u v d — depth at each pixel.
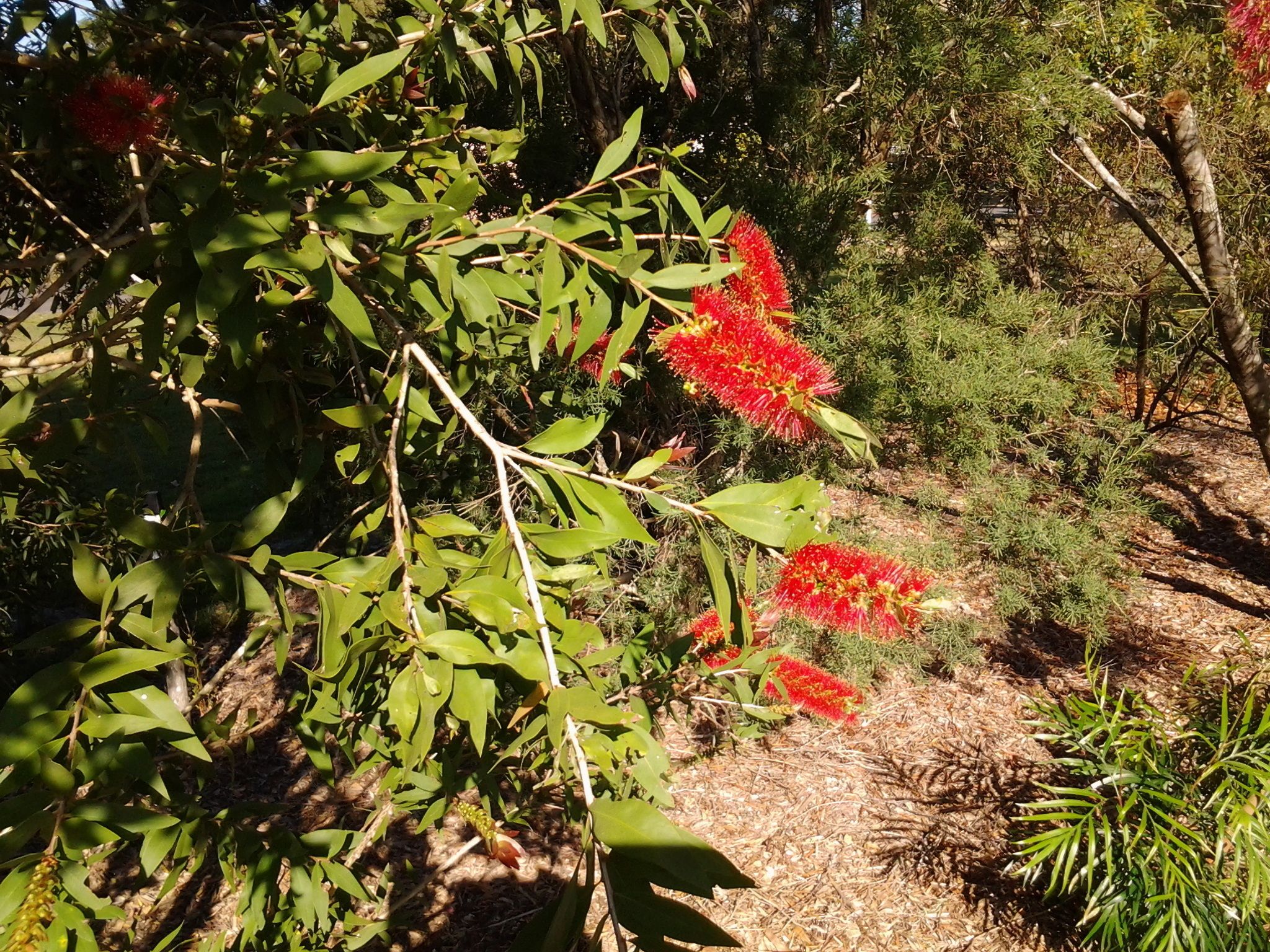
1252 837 3.22
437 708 1.04
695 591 4.62
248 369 1.35
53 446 1.23
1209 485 8.18
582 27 1.72
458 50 1.57
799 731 5.33
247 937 1.54
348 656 1.13
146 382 1.56
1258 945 3.13
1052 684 5.61
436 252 1.20
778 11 5.65
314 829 4.34
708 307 1.24
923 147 5.29
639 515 4.55
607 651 1.30
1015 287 5.96
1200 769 3.66
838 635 4.84
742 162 4.86
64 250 1.79
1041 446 5.28
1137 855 3.40
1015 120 4.87
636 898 0.75
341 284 1.00
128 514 1.12
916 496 5.11
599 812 0.79
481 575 1.12
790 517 1.16
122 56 1.34
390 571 1.13
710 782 4.89
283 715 1.85
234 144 1.02
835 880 4.16
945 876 4.15
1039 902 3.94
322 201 1.07
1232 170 6.07
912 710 5.45
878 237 5.16
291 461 2.66
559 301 1.22
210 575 1.13
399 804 1.89
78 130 1.20
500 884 4.10
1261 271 5.84
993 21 4.78
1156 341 7.93
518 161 3.98
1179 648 5.89
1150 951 3.30
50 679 1.01
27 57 1.17
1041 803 3.62
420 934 3.79
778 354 1.20
